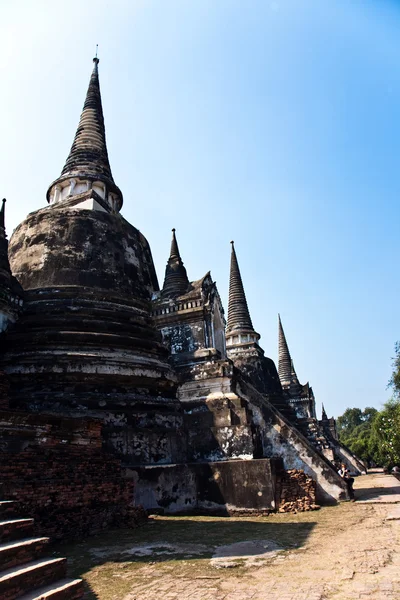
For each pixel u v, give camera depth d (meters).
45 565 6.00
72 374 14.86
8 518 7.41
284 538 10.08
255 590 6.31
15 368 14.89
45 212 20.22
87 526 10.15
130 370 15.73
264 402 19.31
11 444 9.09
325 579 6.71
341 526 11.64
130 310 18.44
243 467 14.76
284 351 55.16
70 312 16.83
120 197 25.06
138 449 14.46
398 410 33.56
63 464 9.98
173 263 23.69
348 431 135.00
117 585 6.70
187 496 14.59
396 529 11.01
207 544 9.41
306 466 17.95
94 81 28.17
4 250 17.03
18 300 16.89
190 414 17.42
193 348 21.00
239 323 38.03
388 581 6.48
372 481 31.66
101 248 19.50
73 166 24.12
